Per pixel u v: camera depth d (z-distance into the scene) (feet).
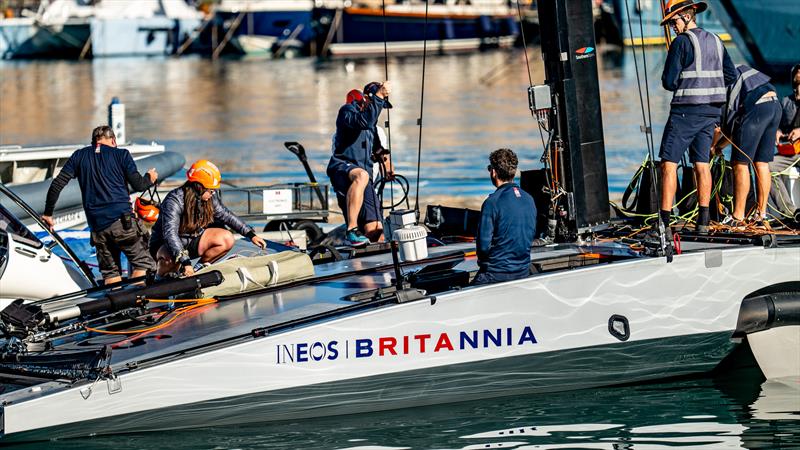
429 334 66.85
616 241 81.00
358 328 65.62
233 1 555.69
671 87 79.71
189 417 64.34
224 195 150.30
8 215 78.89
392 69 437.17
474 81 377.30
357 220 97.66
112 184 84.12
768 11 245.24
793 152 92.99
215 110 295.28
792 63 246.68
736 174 84.43
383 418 68.08
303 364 64.85
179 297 74.95
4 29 551.59
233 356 63.77
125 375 62.18
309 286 77.20
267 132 241.96
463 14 526.57
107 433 63.46
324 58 518.37
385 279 77.77
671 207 80.89
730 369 77.71
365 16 522.47
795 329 75.20
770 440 63.26
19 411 60.85
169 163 145.28
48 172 134.21
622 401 70.90
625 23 419.95
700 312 72.64
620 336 71.05
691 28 80.12
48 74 446.60
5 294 76.54
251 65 485.97
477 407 70.13
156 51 569.23
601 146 79.56
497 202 69.72
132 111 294.46
